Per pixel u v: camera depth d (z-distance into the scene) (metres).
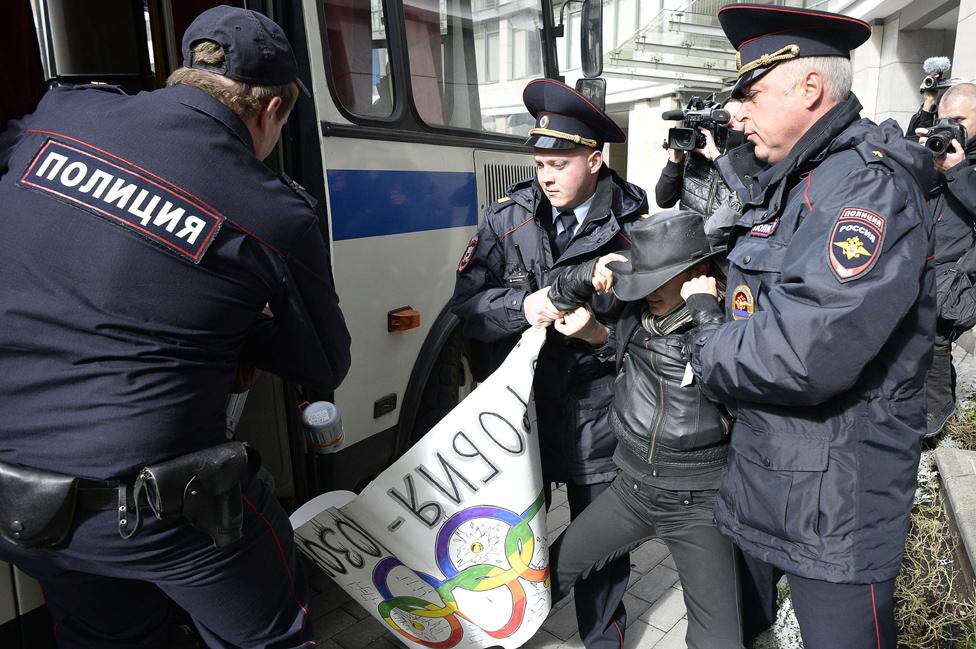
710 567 1.84
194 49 1.42
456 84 3.27
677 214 1.71
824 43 1.45
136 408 1.30
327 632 2.60
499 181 3.53
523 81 3.83
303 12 2.37
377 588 2.01
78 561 1.41
